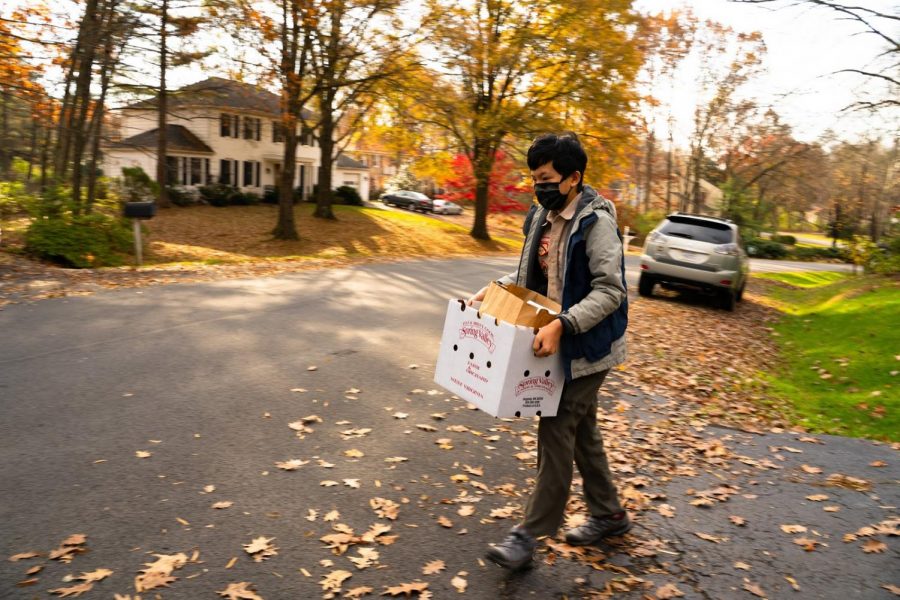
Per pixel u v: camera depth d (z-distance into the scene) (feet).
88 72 60.85
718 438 17.34
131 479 12.32
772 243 193.36
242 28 66.64
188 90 107.55
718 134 161.48
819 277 111.45
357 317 30.48
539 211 10.26
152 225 89.76
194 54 66.69
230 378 19.26
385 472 13.55
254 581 9.31
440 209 188.75
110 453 13.43
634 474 14.40
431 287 44.24
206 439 14.55
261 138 151.43
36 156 72.84
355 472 13.42
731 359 29.07
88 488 11.84
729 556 10.85
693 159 165.07
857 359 28.81
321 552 10.23
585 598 9.43
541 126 91.04
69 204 53.47
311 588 9.24
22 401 16.19
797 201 221.05
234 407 16.75
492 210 122.11
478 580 9.75
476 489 13.07
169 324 25.96
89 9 56.18
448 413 17.69
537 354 8.96
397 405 18.01
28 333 23.15
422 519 11.63
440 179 116.88
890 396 22.53
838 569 10.53
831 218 217.15
